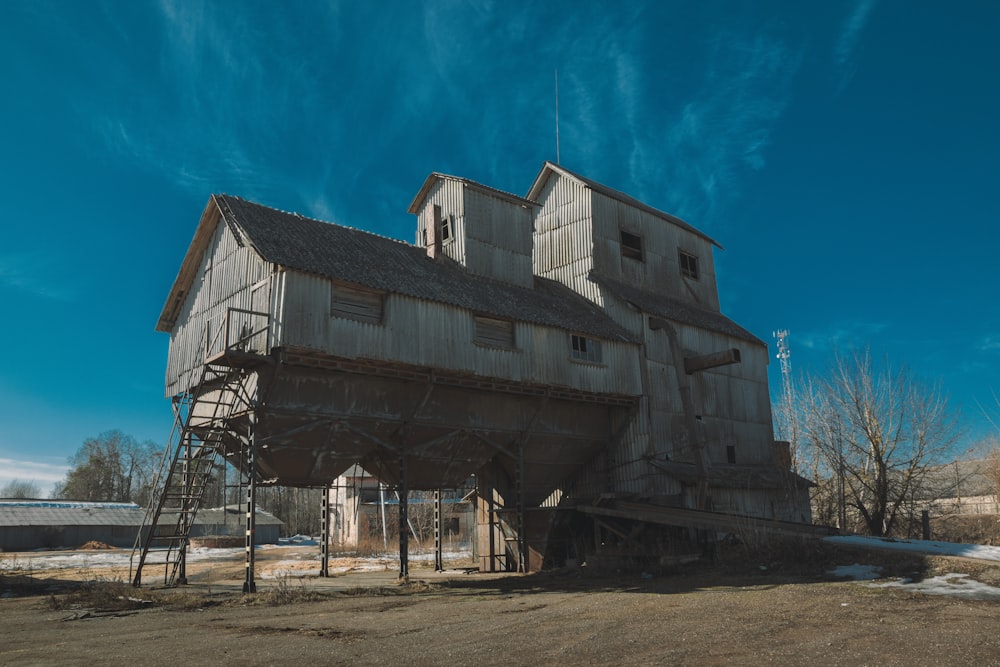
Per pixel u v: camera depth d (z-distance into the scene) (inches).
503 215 1200.8
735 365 1401.3
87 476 4013.3
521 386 1026.1
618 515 983.6
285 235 893.8
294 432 837.8
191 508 989.2
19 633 524.1
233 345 790.5
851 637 409.7
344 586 869.8
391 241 1108.5
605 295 1256.2
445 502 2278.5
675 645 400.5
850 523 1481.3
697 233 1550.2
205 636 492.4
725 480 1176.8
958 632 416.5
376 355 849.5
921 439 1360.7
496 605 638.5
